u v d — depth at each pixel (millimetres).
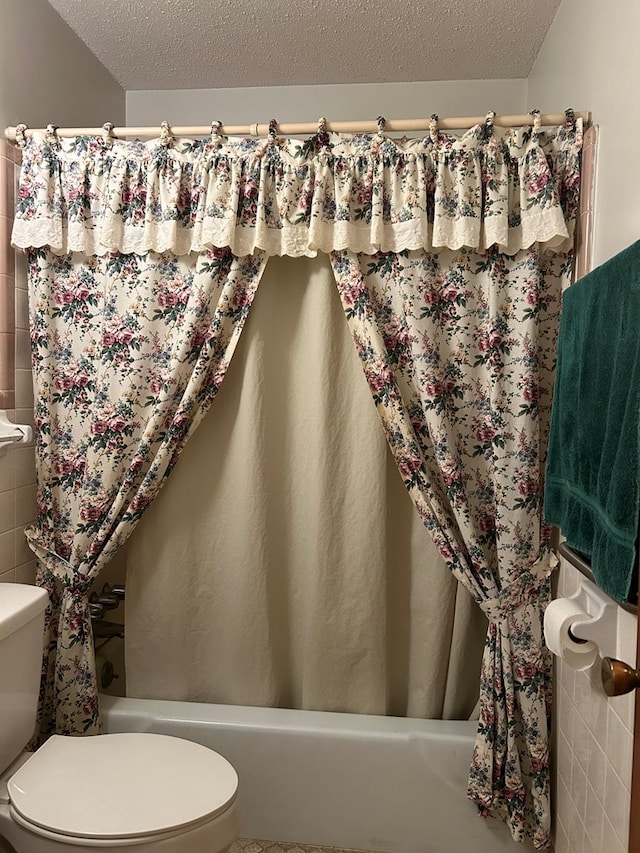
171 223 1583
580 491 1062
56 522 1737
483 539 1620
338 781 1614
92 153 1624
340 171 1534
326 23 1746
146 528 1759
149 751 1341
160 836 1121
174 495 1742
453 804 1588
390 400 1570
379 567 1682
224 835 1192
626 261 894
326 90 2145
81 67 1917
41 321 1667
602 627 1062
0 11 1540
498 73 2039
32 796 1188
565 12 1594
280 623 1777
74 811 1151
